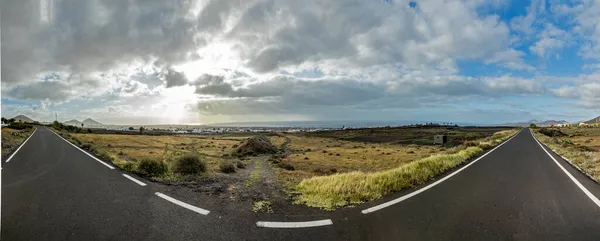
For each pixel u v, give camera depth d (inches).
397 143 3088.1
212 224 186.4
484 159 647.1
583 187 331.9
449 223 198.4
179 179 338.6
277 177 437.4
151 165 383.2
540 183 356.5
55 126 3545.8
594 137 2423.7
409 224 194.2
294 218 200.1
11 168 452.8
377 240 166.2
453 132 4734.3
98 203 235.0
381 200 254.5
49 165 481.7
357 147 2635.3
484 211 228.7
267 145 2196.1
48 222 189.9
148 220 193.5
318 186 291.4
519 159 650.8
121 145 1775.3
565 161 614.9
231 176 386.3
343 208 226.2
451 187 322.3
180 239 162.7
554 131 3149.6
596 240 171.9
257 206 227.0
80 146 936.9
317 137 4606.3
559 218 213.0
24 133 1939.0
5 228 179.0
